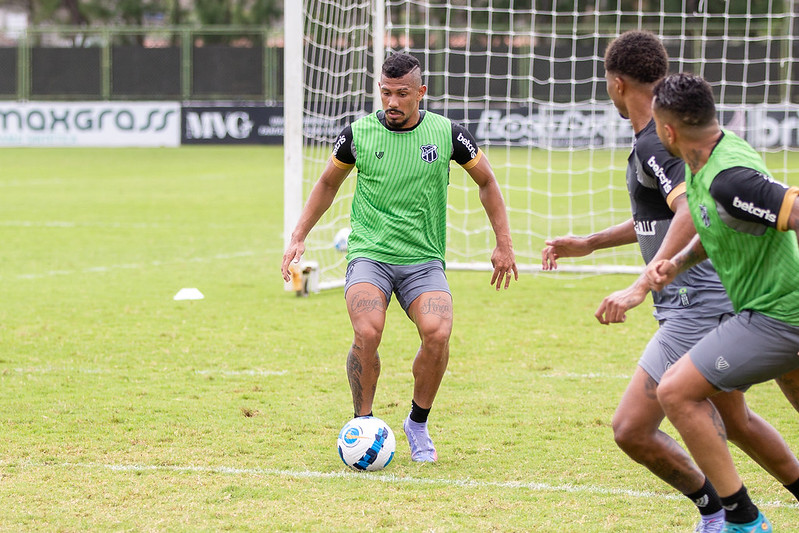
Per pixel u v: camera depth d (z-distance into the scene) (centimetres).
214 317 2020
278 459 1120
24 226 3547
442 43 7112
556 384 1492
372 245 1133
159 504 959
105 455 1127
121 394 1420
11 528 890
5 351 1702
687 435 806
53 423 1262
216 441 1189
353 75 3088
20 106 7556
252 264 2780
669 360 882
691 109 760
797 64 6550
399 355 1694
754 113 5762
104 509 943
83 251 2992
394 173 1120
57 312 2059
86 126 7594
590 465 1102
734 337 793
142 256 2909
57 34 8038
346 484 1030
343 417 1306
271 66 7669
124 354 1684
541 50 6988
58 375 1534
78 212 3984
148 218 3831
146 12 11150
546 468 1091
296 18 2156
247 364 1619
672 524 916
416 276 1130
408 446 1182
